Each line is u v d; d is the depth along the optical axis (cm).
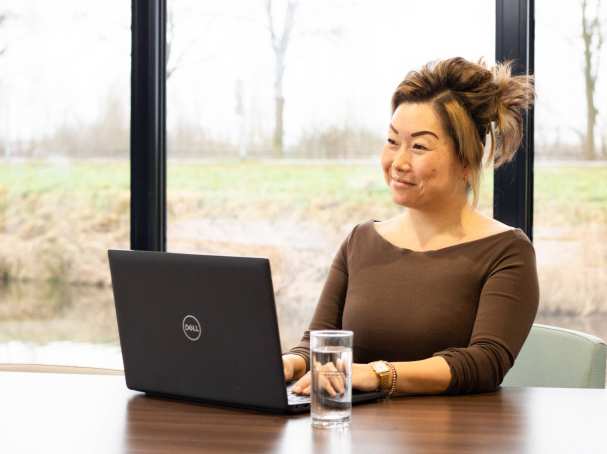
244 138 340
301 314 339
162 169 341
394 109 235
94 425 174
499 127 231
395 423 173
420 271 231
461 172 231
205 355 186
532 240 319
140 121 336
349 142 333
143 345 196
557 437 163
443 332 224
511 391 205
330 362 169
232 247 343
